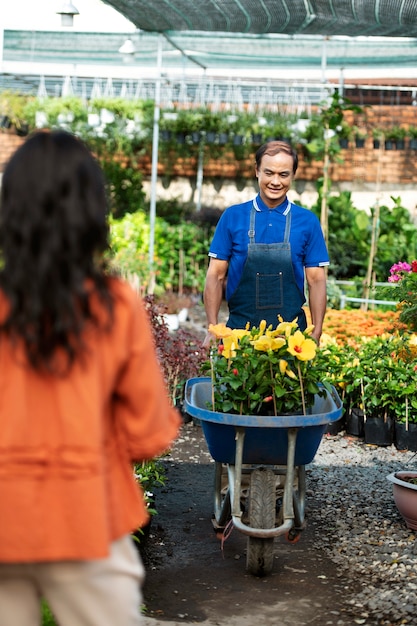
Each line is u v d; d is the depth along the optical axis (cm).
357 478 604
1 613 203
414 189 1506
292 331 439
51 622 297
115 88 1376
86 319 193
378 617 384
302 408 427
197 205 1548
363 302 1196
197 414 401
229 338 421
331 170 1517
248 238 492
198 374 690
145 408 204
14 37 1172
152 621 373
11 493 190
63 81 1314
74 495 190
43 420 193
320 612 390
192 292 1473
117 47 1217
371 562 450
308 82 1280
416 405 674
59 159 194
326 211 1220
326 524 510
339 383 714
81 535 190
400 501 495
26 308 190
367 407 699
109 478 202
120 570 202
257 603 399
